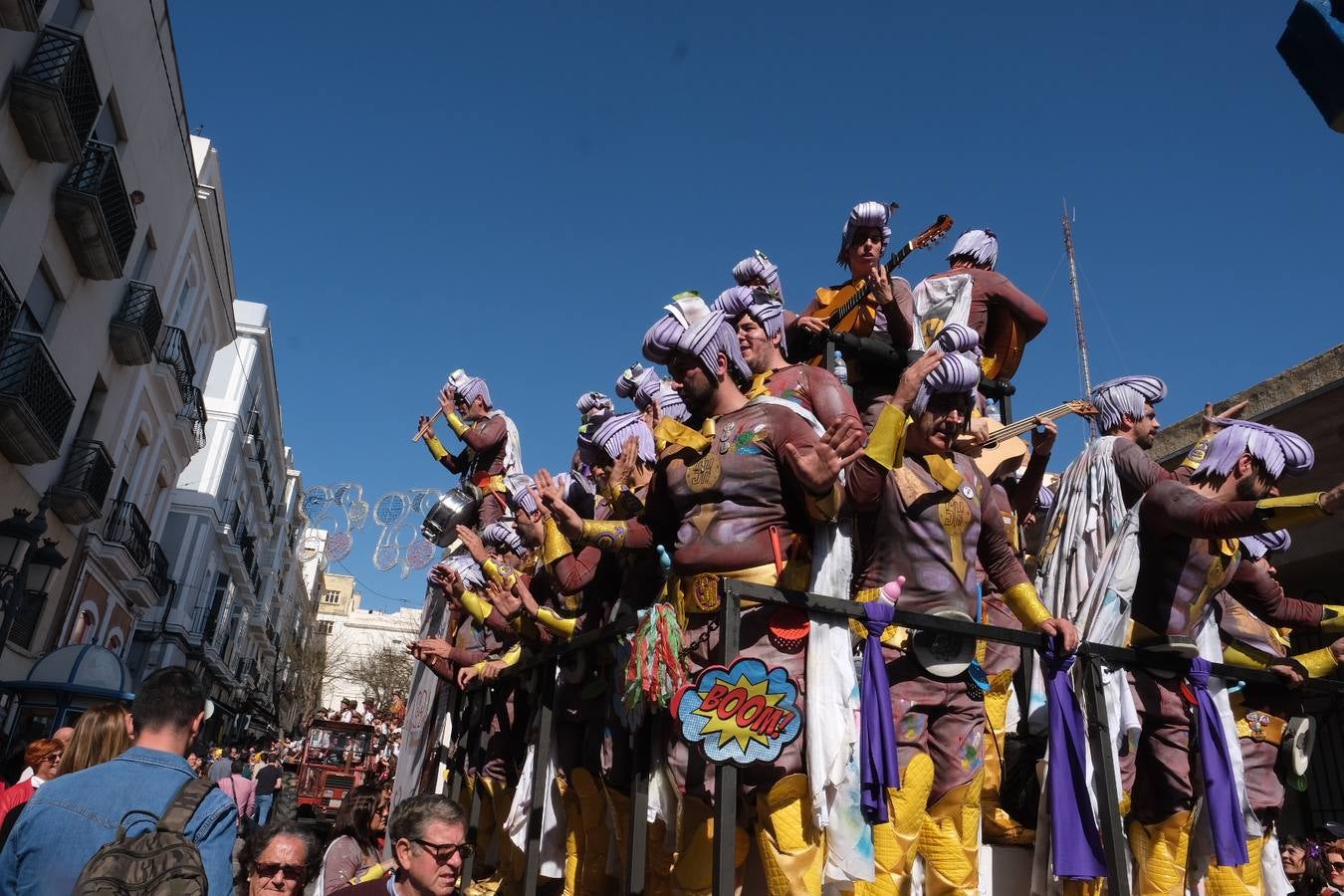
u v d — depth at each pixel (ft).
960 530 11.58
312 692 208.23
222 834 9.44
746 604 10.61
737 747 9.38
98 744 13.05
